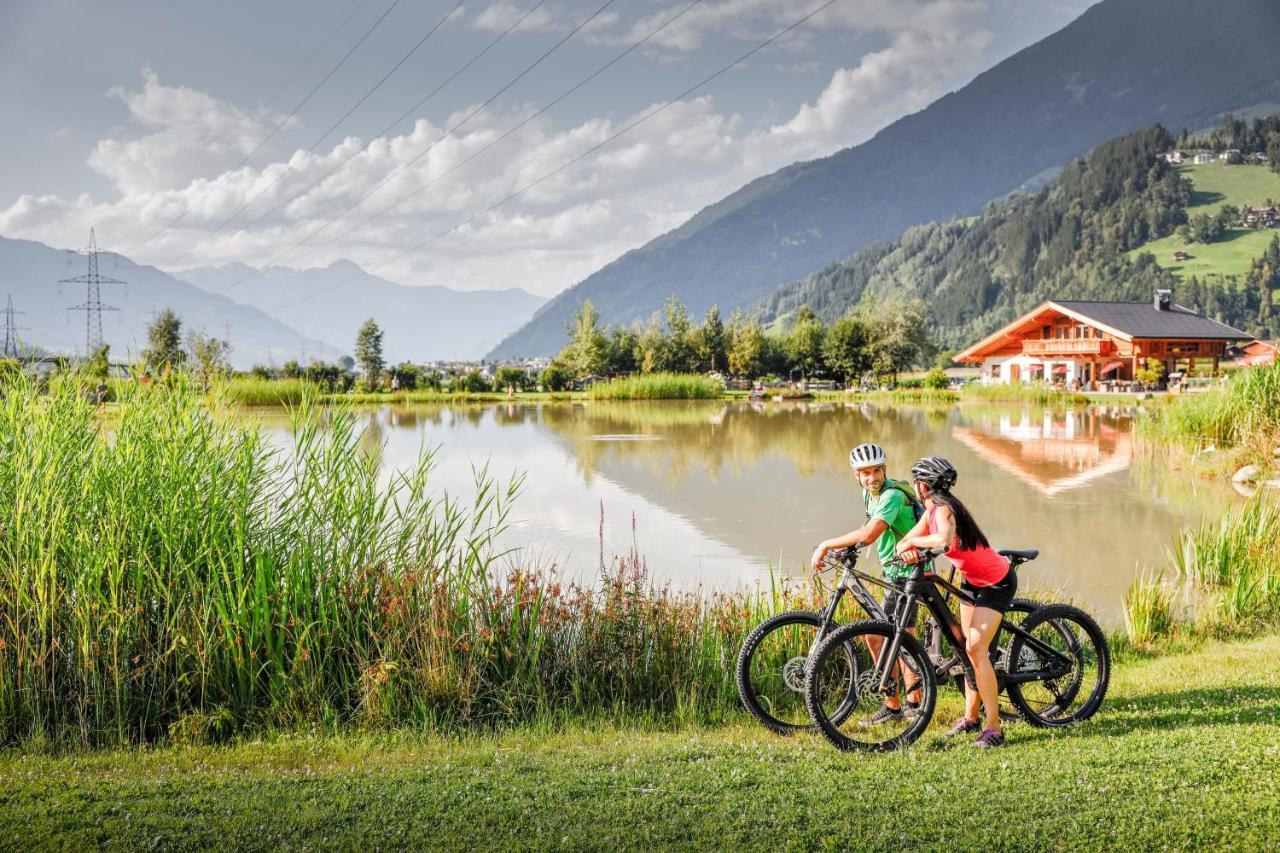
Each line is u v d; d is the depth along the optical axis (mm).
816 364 88188
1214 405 25250
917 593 5598
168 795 4836
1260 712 5660
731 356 89000
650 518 16438
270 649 6809
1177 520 15844
